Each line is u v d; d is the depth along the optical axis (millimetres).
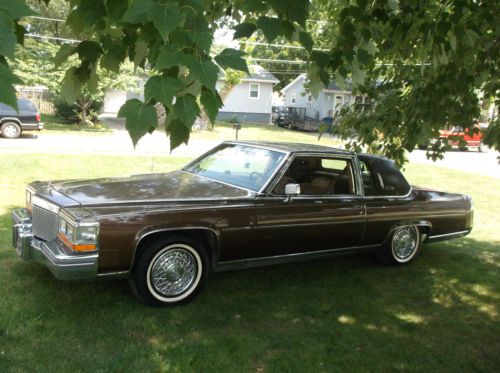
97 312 3996
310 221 4820
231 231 4324
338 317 4367
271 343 3770
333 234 5043
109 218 3740
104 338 3602
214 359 3459
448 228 6094
